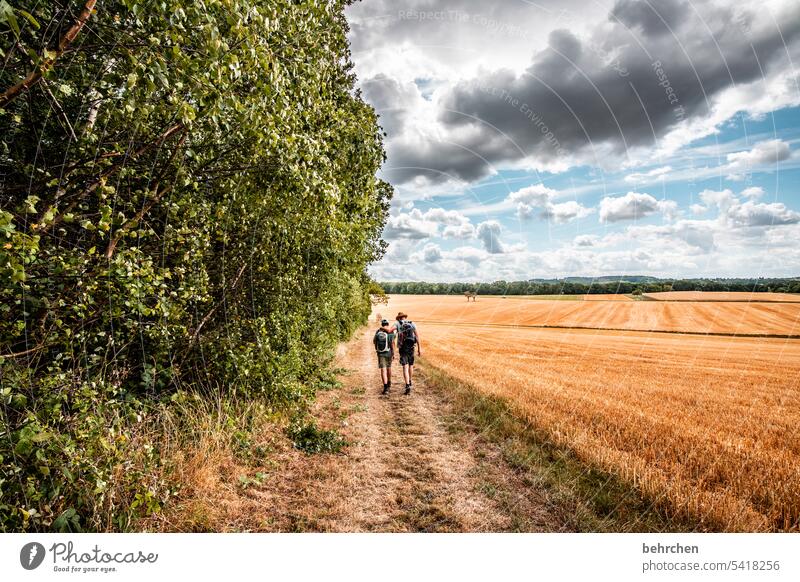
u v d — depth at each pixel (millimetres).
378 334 9164
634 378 12711
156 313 3414
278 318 5883
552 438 5695
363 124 7027
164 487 3287
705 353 20750
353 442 5535
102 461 2826
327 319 8617
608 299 50531
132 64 2574
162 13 2426
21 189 2891
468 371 12375
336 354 14141
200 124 3584
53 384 2555
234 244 5258
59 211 2986
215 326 5336
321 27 4914
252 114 3320
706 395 10180
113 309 3072
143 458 3201
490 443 5691
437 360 15383
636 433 6109
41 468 2340
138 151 3324
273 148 3838
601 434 6027
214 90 2934
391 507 3865
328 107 5184
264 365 5273
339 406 7504
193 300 4512
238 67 2949
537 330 36438
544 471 4613
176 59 2666
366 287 23000
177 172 3508
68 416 2730
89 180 3104
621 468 4586
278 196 4754
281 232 5441
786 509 3932
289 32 3721
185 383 4840
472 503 3957
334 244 7098
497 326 41750
